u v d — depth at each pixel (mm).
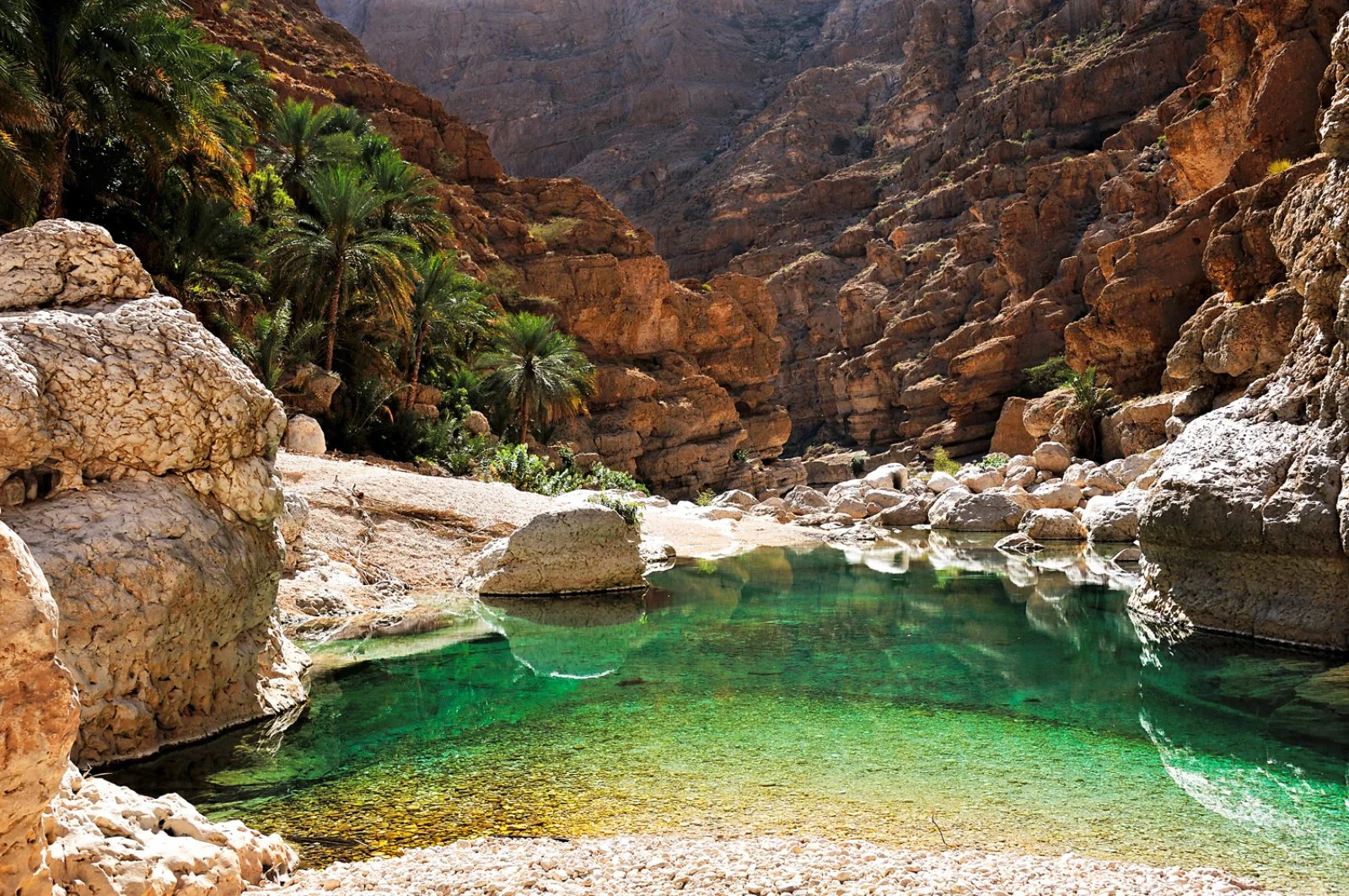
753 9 175000
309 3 68625
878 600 14516
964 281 83750
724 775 6465
